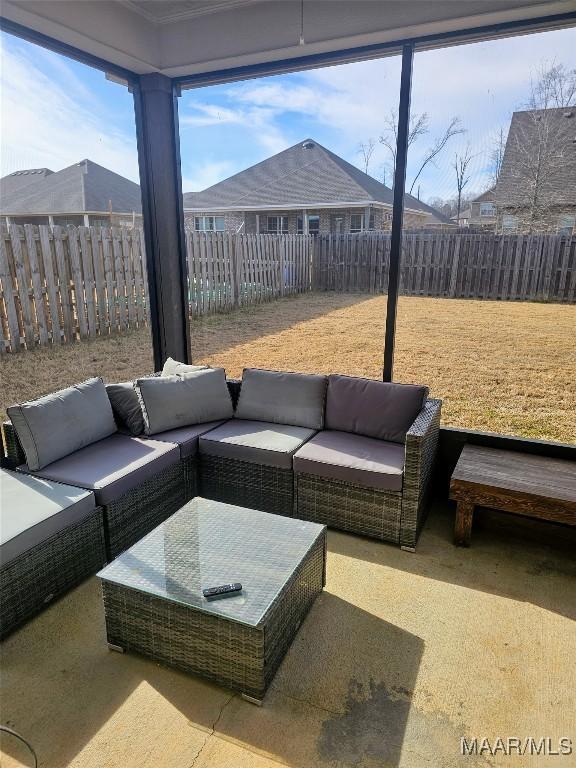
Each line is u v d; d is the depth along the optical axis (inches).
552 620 79.8
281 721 61.9
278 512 110.9
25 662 71.1
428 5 101.8
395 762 56.8
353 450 107.0
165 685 67.3
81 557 86.8
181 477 111.2
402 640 75.4
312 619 79.5
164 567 71.6
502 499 94.4
